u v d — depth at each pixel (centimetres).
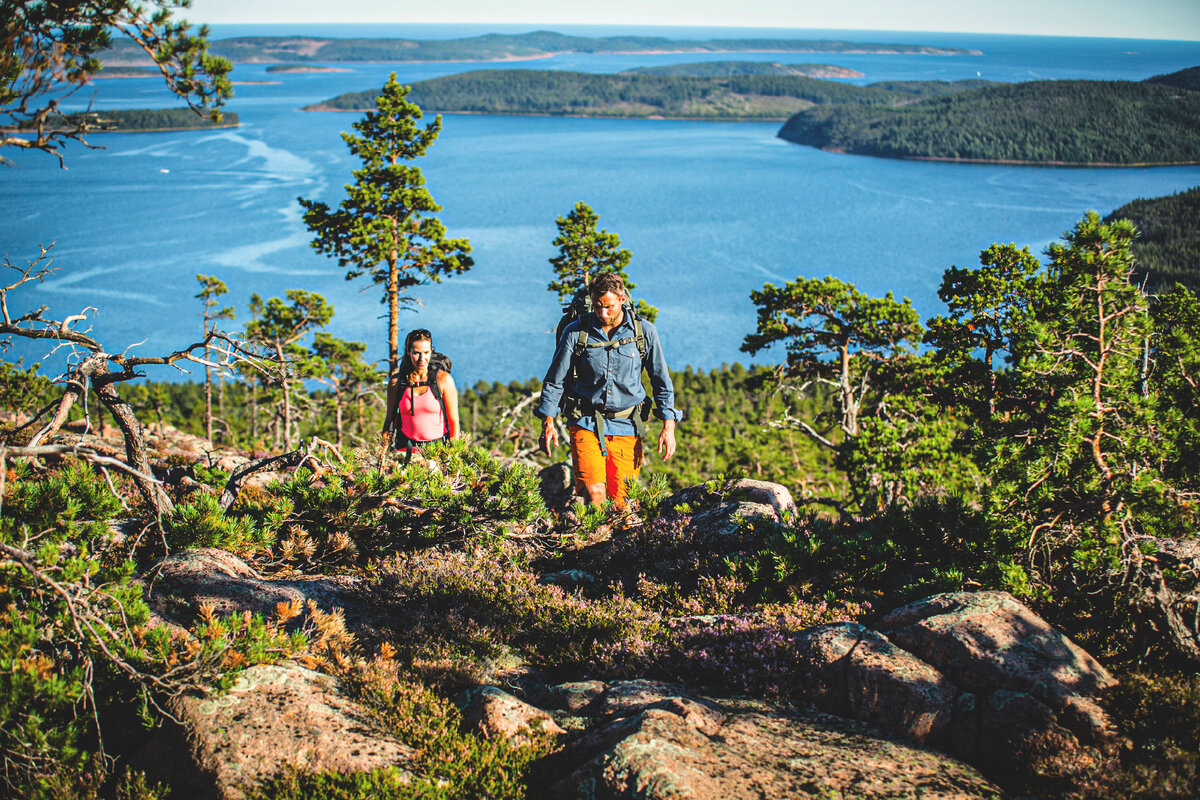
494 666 412
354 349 4009
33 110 404
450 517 550
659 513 632
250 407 5325
